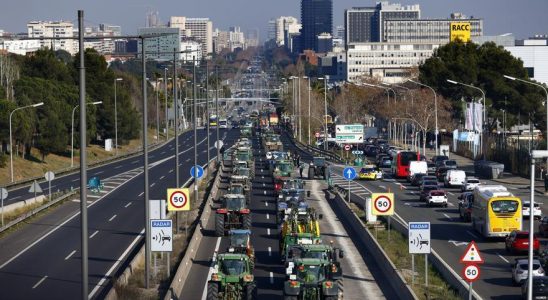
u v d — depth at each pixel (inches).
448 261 4015.8
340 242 4571.9
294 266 3043.8
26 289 3376.0
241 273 2950.3
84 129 2337.6
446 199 6269.7
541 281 3061.0
